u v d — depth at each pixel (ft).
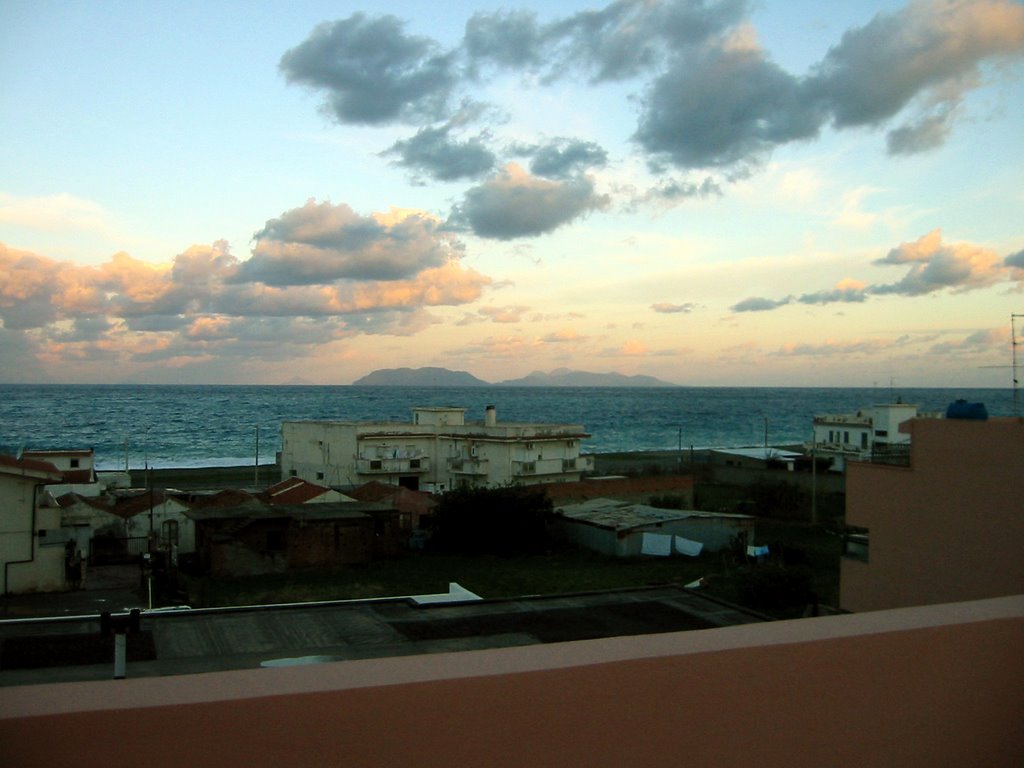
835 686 9.73
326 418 542.98
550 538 132.57
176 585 98.68
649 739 8.80
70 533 111.96
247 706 7.35
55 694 7.30
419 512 140.36
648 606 55.21
